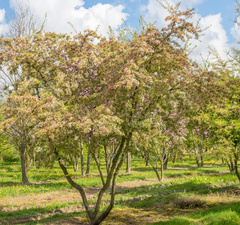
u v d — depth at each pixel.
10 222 9.32
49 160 7.92
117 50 8.43
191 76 8.23
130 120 8.06
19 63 9.13
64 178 24.39
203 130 12.54
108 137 8.38
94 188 17.55
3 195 15.05
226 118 11.83
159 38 8.12
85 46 9.13
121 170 31.75
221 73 12.19
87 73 8.60
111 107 7.67
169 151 18.98
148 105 8.40
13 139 20.77
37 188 17.53
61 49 9.23
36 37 9.90
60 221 8.73
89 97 8.08
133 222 8.30
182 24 7.62
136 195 13.04
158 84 7.96
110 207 7.82
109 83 7.71
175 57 8.25
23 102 7.32
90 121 6.75
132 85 6.78
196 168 30.61
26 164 22.64
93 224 7.75
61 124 6.89
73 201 13.05
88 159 27.62
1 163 51.56
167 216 8.79
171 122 10.25
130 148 14.97
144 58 8.29
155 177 22.84
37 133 7.14
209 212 8.07
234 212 7.49
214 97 8.39
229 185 13.83
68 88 8.02
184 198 10.52
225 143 10.85
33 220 9.63
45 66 9.29
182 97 8.66
